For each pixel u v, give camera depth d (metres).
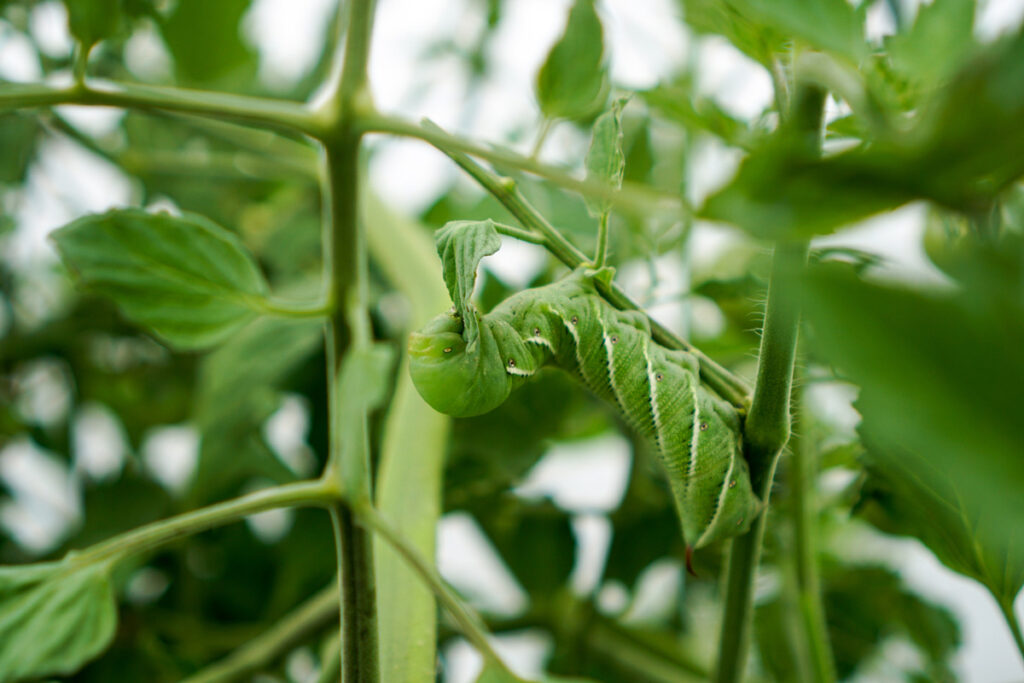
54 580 0.50
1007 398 0.26
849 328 0.27
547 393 0.63
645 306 0.57
